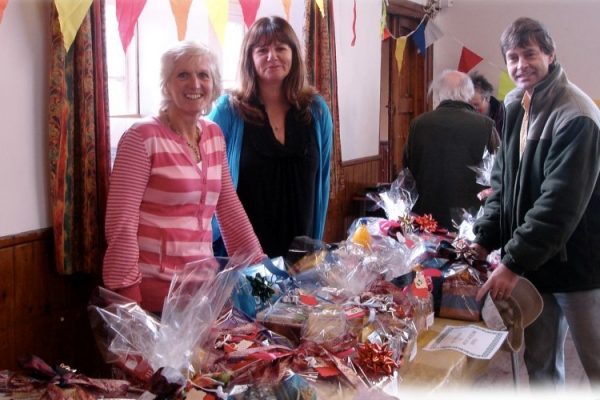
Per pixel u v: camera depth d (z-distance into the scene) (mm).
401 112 5469
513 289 1938
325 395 1145
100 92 1998
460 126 3271
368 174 4578
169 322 1214
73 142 1962
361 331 1402
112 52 2438
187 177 1748
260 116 2234
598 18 5422
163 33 2525
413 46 5617
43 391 1062
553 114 2025
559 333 2271
